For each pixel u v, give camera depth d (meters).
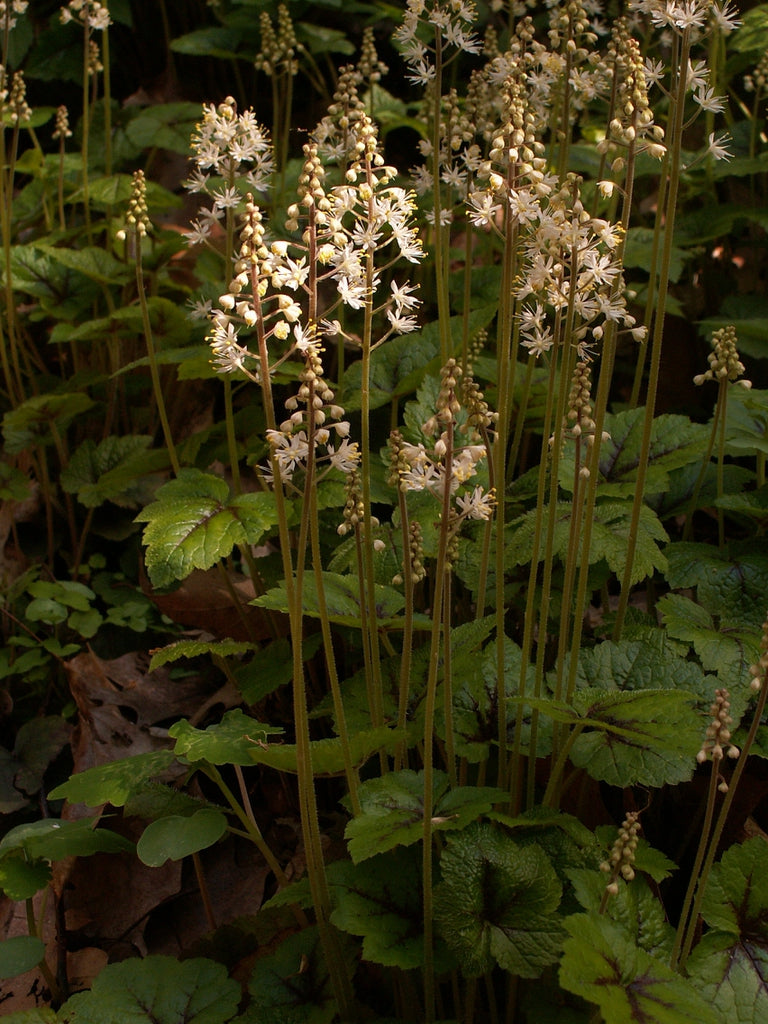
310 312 0.80
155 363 1.09
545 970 0.84
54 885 1.01
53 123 2.00
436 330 1.16
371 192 0.81
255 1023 0.85
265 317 0.78
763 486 1.06
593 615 1.10
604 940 0.77
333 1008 0.85
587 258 0.85
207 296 1.26
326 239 0.80
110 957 1.00
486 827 0.84
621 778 0.86
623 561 0.95
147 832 0.89
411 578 0.83
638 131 0.86
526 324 0.92
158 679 1.18
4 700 1.20
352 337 0.82
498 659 0.88
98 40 1.97
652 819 0.97
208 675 1.18
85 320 1.47
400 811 0.84
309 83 1.96
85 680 1.16
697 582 1.01
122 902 1.01
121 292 1.48
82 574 1.31
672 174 0.86
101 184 1.42
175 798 0.94
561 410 0.86
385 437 1.18
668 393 1.36
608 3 1.47
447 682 0.86
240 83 1.79
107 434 1.36
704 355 1.37
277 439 0.78
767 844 0.84
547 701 0.86
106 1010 0.86
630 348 1.39
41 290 1.38
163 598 1.11
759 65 1.37
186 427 1.38
